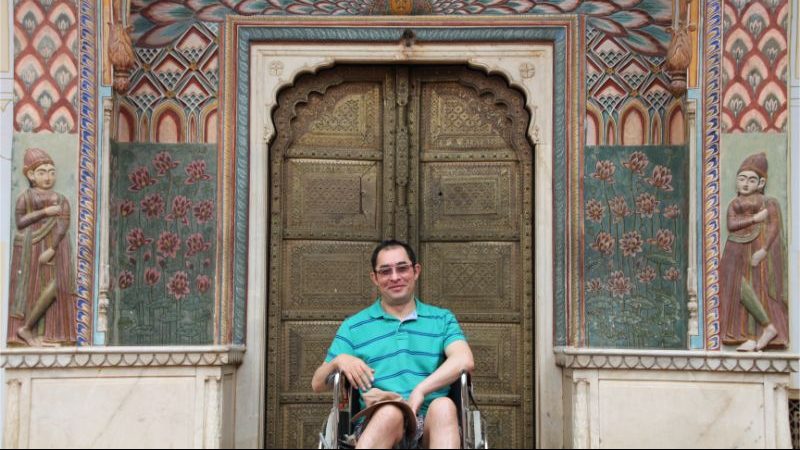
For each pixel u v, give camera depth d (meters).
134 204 5.77
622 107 5.81
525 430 5.84
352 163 5.98
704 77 5.51
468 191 5.96
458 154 5.98
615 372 5.02
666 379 5.00
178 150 5.80
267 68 5.89
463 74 5.97
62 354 4.98
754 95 5.44
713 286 5.41
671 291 5.72
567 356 5.25
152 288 5.74
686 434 4.95
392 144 5.97
